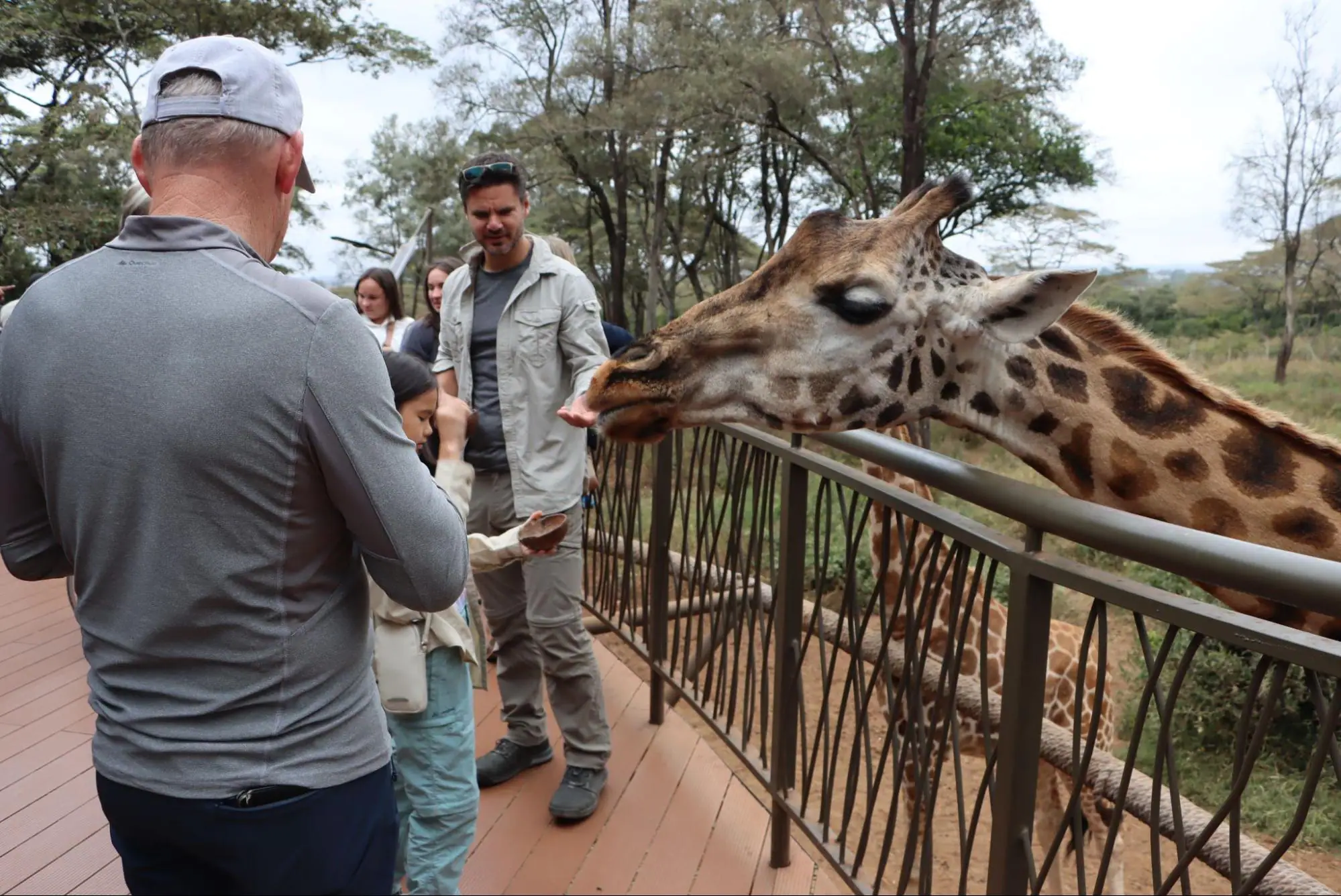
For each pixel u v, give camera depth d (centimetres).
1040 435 198
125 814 120
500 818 279
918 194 210
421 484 121
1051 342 199
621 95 1772
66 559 130
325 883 126
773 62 1438
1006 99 1406
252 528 111
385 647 188
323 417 110
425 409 186
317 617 120
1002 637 333
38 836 183
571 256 336
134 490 107
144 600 111
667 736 334
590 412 203
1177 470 190
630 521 360
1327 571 109
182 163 114
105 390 106
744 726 278
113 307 107
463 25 1928
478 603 222
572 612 273
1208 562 121
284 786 119
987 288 191
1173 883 132
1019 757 159
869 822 217
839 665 615
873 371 198
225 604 112
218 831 117
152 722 115
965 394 201
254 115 115
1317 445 186
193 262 109
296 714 120
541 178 2083
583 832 273
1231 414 194
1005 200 1538
